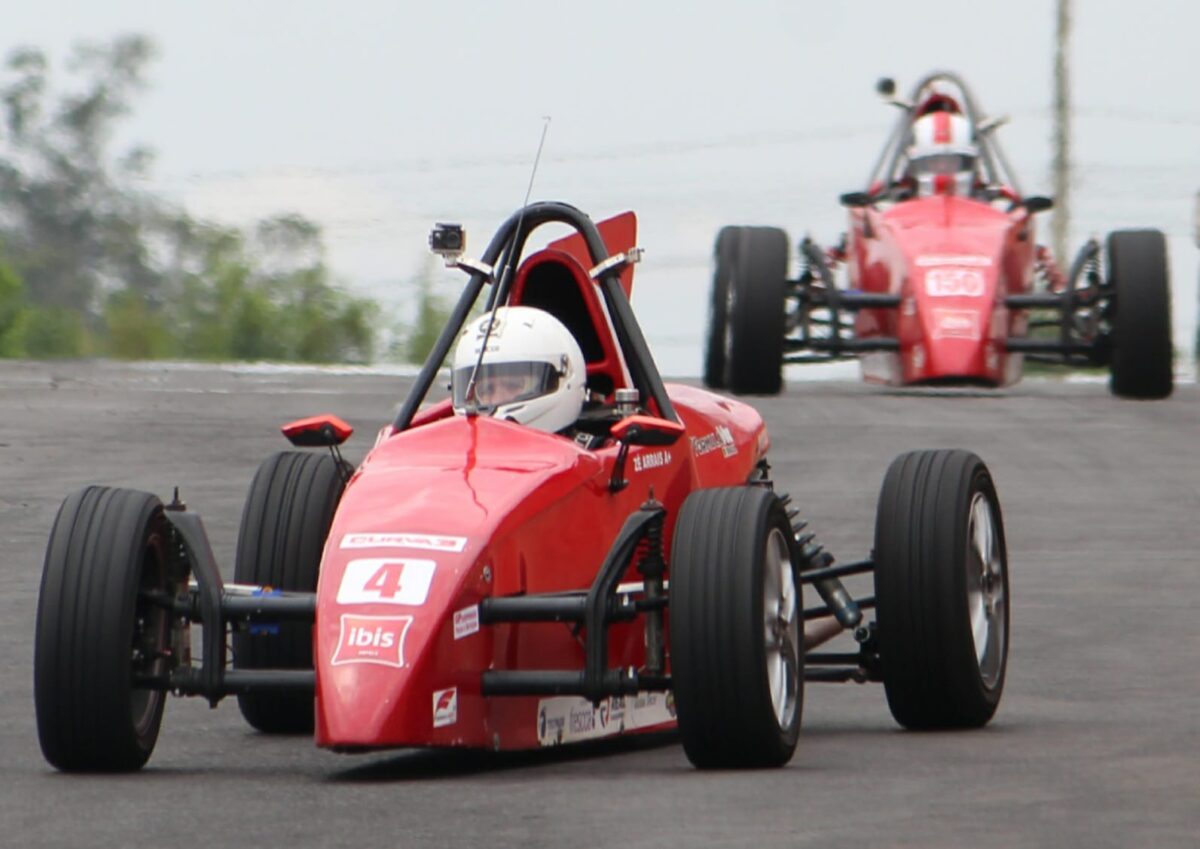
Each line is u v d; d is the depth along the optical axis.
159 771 25.31
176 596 25.27
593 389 29.89
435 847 20.39
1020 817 21.56
